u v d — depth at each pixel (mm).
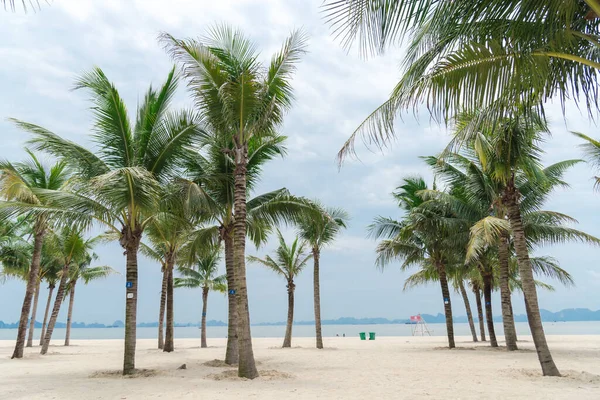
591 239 17859
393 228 22422
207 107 11625
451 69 5410
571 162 17125
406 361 15570
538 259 22953
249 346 11430
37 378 11766
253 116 12023
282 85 12352
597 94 5430
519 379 10484
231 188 14852
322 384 10234
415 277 28703
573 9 4633
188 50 10922
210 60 11070
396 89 5969
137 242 12586
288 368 13641
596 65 4562
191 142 12867
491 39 5324
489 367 13102
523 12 4719
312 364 14906
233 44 11859
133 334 12352
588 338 31547
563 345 23031
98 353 22625
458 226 19656
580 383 9695
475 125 6246
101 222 12656
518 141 11312
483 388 9375
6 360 17750
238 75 11516
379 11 4797
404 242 22469
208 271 29172
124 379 11320
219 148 14367
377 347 25141
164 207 13070
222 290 31344
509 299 19078
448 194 19562
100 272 32750
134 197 11523
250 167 15188
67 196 12242
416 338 42469
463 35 5426
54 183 17188
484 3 4746
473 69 5340
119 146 12625
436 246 21938
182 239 19062
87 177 12336
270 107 11547
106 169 12375
